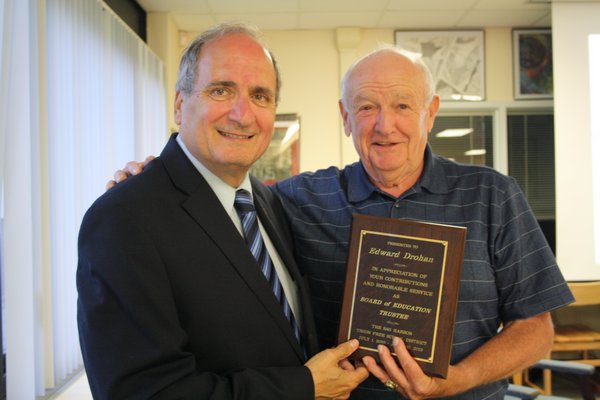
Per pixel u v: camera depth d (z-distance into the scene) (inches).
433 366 41.3
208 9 146.6
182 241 39.0
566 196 141.2
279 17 153.7
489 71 165.6
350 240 44.7
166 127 147.6
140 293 35.4
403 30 164.6
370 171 53.0
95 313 35.2
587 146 141.1
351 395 50.2
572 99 141.5
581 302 129.4
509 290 50.8
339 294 52.5
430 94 53.0
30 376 69.2
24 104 68.4
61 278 80.9
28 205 68.7
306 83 165.8
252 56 43.6
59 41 81.9
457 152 170.6
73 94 85.8
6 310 67.3
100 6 100.8
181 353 36.1
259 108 44.2
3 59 62.4
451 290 41.8
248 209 46.6
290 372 39.3
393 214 52.1
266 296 41.2
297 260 55.2
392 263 43.4
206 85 42.9
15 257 67.8
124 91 116.1
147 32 148.4
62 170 82.0
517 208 51.4
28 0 69.4
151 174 41.6
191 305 38.3
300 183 58.3
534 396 85.4
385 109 50.1
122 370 34.1
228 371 38.8
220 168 44.5
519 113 170.1
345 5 145.1
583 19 141.9
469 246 50.2
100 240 36.2
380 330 42.8
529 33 165.2
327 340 53.2
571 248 140.7
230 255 40.5
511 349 47.4
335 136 165.9
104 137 102.1
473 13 153.2
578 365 90.7
